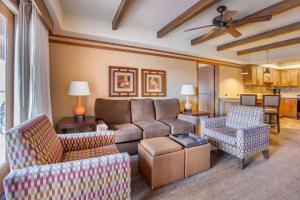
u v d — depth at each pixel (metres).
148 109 3.51
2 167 1.72
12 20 1.87
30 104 1.82
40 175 1.04
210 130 2.76
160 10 2.65
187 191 1.77
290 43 3.89
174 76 4.41
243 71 6.03
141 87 3.90
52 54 3.03
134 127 2.81
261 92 6.88
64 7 2.62
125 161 1.27
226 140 2.45
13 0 1.71
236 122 2.91
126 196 1.29
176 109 3.81
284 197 1.66
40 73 2.06
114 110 3.17
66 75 3.15
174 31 3.22
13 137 1.08
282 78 7.08
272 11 2.43
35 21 1.87
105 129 2.44
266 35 3.49
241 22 2.45
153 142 2.06
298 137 3.81
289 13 2.71
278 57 4.96
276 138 3.72
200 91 6.16
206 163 2.19
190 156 2.04
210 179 2.00
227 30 2.78
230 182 1.93
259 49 4.55
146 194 1.72
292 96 6.70
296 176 2.06
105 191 1.22
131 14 2.79
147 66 3.98
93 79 3.37
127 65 3.72
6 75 1.80
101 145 1.96
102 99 3.19
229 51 4.98
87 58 3.31
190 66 4.70
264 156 2.58
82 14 2.86
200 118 3.13
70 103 3.20
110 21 3.12
